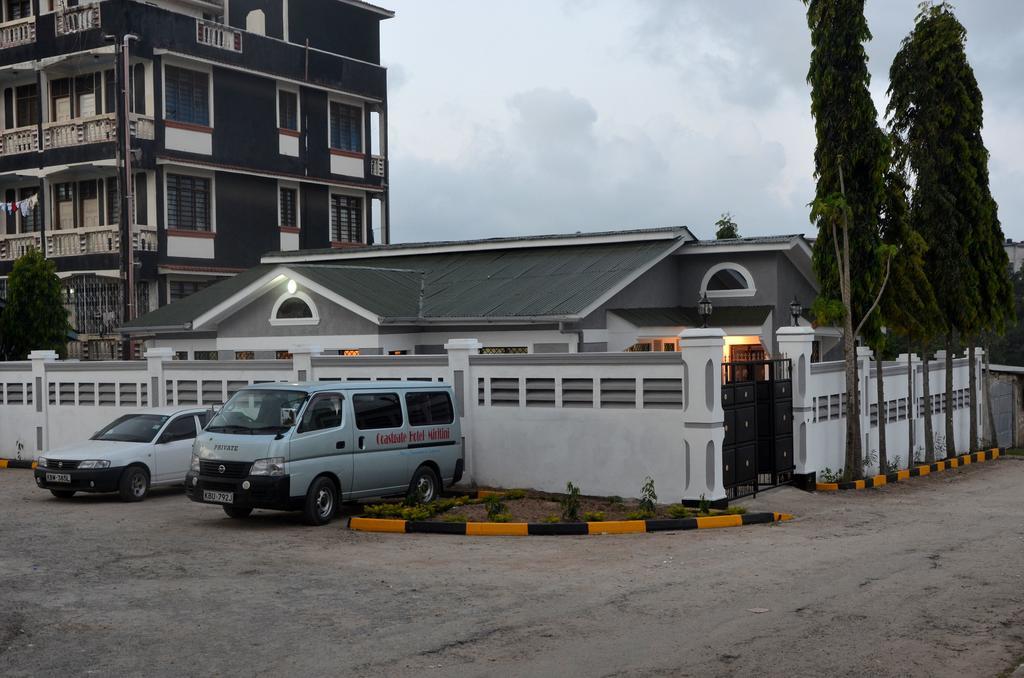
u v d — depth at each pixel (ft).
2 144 118.83
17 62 116.16
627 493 56.39
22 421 81.30
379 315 81.56
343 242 136.67
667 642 27.99
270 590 35.17
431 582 36.32
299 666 26.35
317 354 67.62
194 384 72.28
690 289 90.33
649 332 80.79
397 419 54.60
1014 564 38.29
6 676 25.80
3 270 120.67
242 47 120.26
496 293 85.76
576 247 94.89
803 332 62.03
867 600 32.53
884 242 72.28
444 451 57.16
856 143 65.72
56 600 33.86
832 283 67.05
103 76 113.80
